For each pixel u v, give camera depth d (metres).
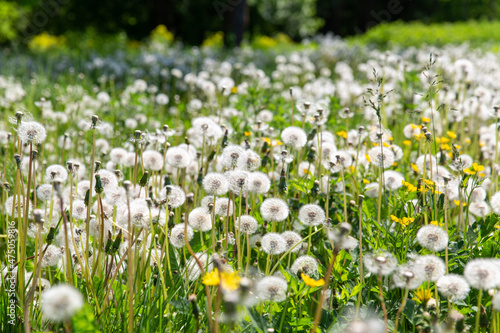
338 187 3.48
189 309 2.26
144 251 2.53
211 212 2.59
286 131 3.19
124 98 6.47
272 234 2.36
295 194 3.12
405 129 4.23
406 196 3.09
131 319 2.16
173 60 10.97
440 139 3.88
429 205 2.99
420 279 1.98
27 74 9.45
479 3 30.39
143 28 27.91
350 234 3.06
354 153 3.84
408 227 2.75
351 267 2.67
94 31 23.00
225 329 2.14
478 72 7.36
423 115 4.85
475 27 17.03
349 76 7.71
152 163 3.01
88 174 3.95
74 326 1.74
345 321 2.32
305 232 3.10
